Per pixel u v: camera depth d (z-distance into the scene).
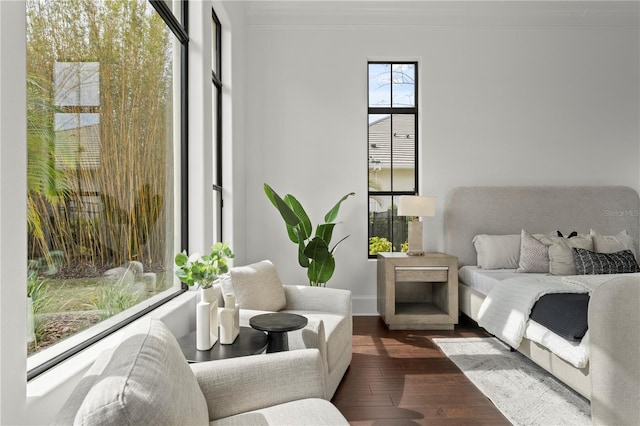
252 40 4.83
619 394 2.02
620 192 4.78
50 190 1.49
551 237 4.35
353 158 4.85
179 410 1.04
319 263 4.14
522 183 4.89
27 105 1.37
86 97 1.74
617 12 4.80
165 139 2.63
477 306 3.98
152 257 2.43
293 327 2.20
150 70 2.41
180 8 2.94
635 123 4.95
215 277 2.10
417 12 4.79
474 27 4.87
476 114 4.88
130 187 2.15
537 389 2.74
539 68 4.90
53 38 1.52
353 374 3.06
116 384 0.94
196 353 1.94
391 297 4.21
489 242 4.46
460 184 4.87
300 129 4.85
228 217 4.08
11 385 1.10
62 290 1.56
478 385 2.82
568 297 2.83
